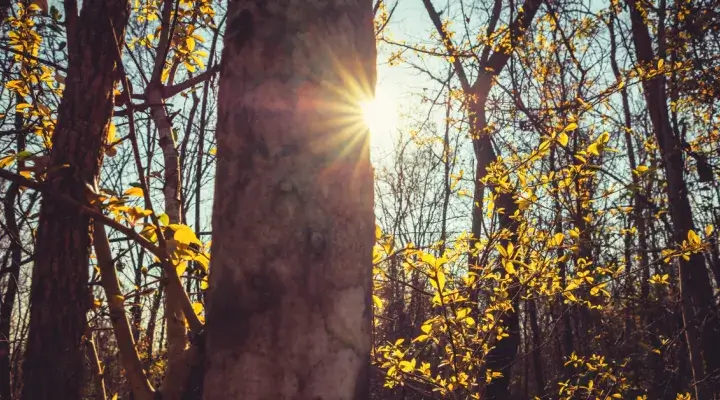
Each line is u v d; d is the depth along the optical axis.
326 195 1.02
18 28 2.96
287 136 1.03
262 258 0.98
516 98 6.29
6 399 4.32
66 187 1.67
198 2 3.22
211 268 1.05
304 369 0.96
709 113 7.88
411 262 3.44
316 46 1.07
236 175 1.03
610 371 4.71
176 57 3.22
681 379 7.07
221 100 1.10
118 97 2.15
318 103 1.06
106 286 1.56
